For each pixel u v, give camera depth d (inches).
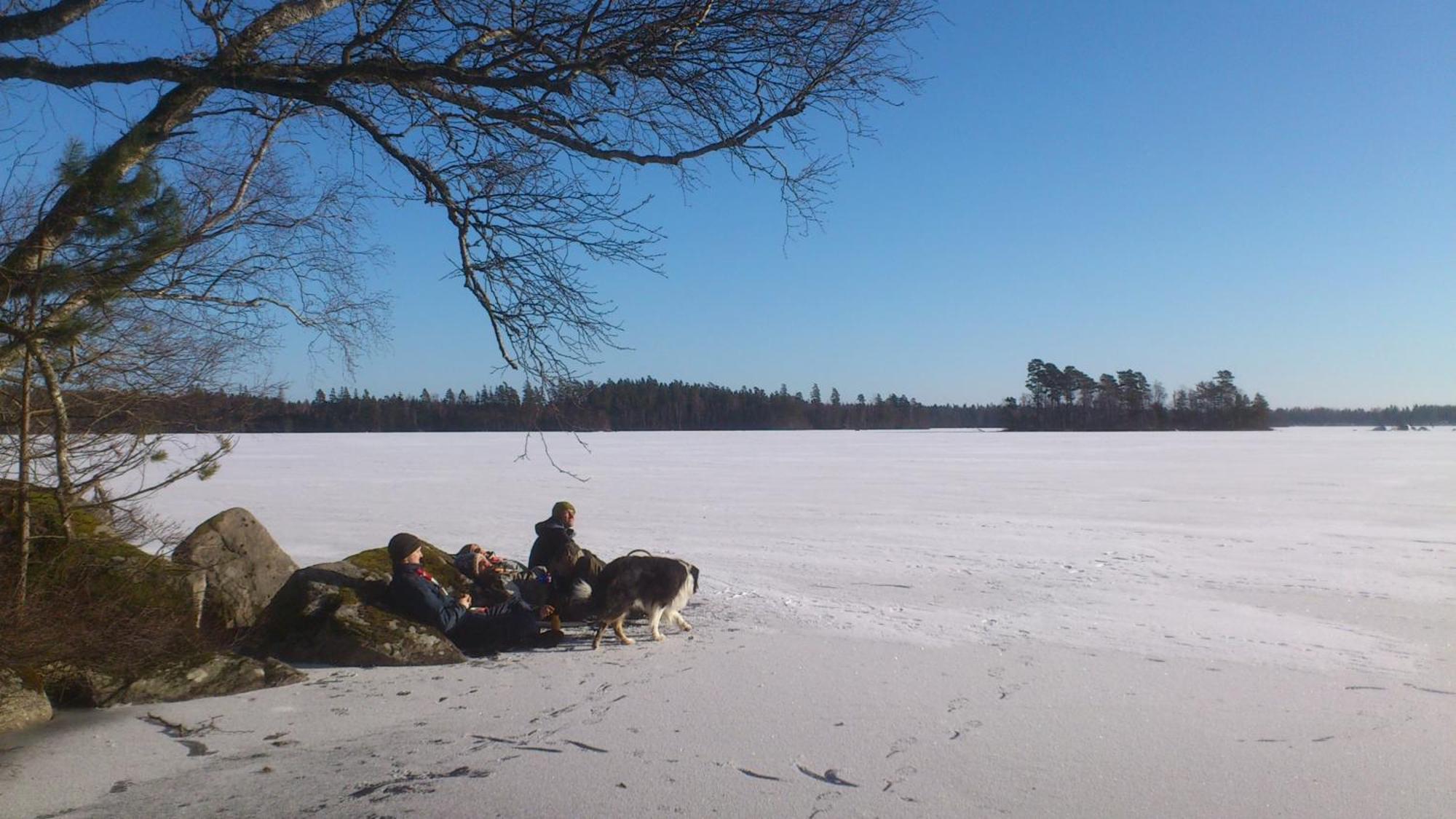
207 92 214.7
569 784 178.9
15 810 167.6
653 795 173.6
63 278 199.9
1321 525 650.2
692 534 607.2
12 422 231.5
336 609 283.3
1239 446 2295.8
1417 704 234.4
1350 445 2321.6
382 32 204.8
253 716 224.2
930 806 169.0
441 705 233.1
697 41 214.5
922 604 370.6
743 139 226.1
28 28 183.3
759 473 1250.0
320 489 954.1
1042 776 183.8
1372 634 317.1
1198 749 199.6
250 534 317.7
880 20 215.2
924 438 3078.2
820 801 171.0
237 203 242.8
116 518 270.7
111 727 215.5
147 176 205.9
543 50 209.0
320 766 189.6
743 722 217.3
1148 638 309.0
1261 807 169.2
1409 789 177.8
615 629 310.0
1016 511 753.6
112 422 244.7
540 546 342.0
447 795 173.6
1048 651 291.1
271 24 200.1
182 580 264.4
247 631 294.2
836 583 421.7
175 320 240.2
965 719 220.2
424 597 287.7
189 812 166.4
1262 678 259.3
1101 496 885.8
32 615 217.3
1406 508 764.0
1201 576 440.8
